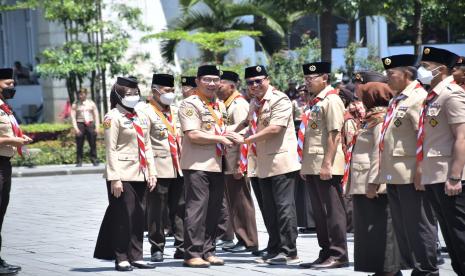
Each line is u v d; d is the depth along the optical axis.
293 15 36.41
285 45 37.25
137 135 12.58
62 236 16.50
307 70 12.87
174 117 14.49
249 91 13.19
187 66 36.41
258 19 36.94
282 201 13.01
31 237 16.42
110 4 36.69
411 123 10.78
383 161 11.00
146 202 13.33
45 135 37.44
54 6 35.00
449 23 30.25
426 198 10.74
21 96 48.16
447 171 10.30
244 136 13.54
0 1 39.28
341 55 42.56
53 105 42.56
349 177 11.73
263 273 12.30
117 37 36.16
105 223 12.72
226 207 14.82
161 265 13.18
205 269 12.72
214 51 34.50
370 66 35.31
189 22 37.00
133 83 12.52
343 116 12.67
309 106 12.92
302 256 13.80
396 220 11.06
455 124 10.20
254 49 39.25
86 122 31.75
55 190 25.47
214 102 13.24
